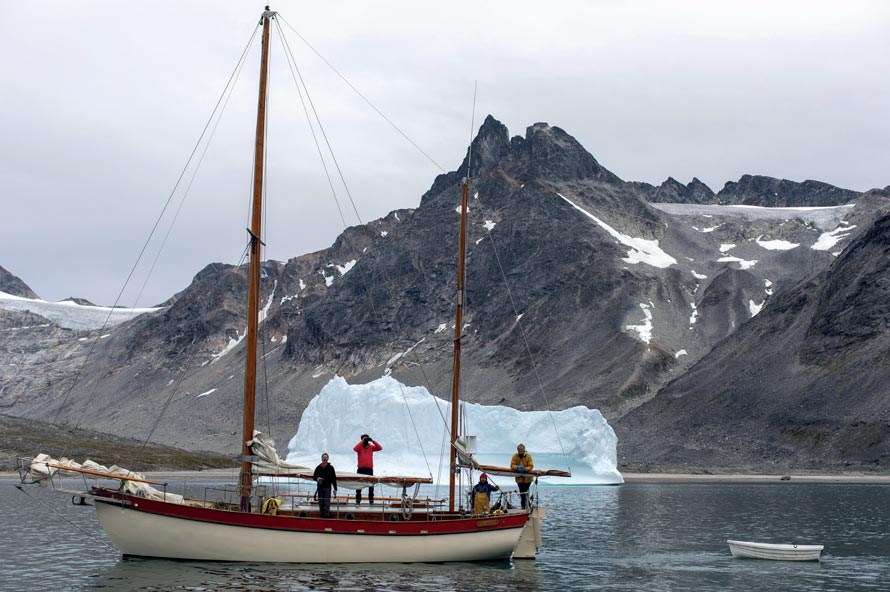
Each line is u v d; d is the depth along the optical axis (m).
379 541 37.34
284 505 40.28
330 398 132.75
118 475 36.41
